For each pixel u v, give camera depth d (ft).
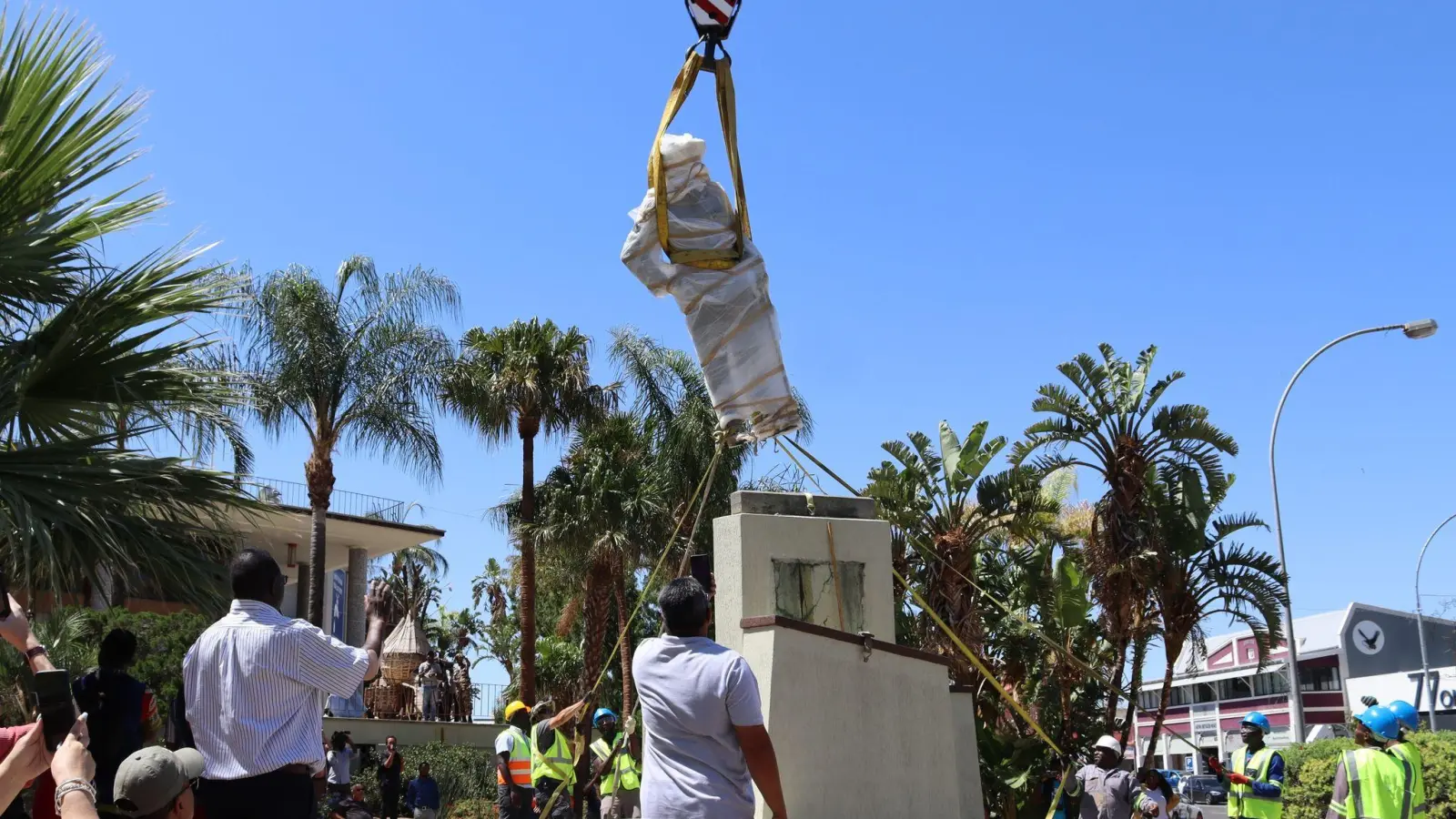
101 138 30.96
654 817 14.66
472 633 170.71
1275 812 38.75
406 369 95.09
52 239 29.50
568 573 108.27
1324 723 204.44
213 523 29.96
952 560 72.84
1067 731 71.97
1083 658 75.15
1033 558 77.46
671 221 24.84
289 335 91.20
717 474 106.32
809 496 28.07
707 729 14.69
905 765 23.77
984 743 62.85
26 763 11.47
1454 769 40.86
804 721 22.80
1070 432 75.92
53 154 29.86
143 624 57.21
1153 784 46.39
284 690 14.97
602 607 105.50
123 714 18.63
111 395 29.40
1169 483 75.97
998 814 61.21
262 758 14.61
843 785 22.89
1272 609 75.25
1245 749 40.14
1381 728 27.17
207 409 31.48
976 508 74.74
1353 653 202.80
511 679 167.73
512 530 106.83
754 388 25.14
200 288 31.40
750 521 26.63
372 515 110.63
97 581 28.53
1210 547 77.15
